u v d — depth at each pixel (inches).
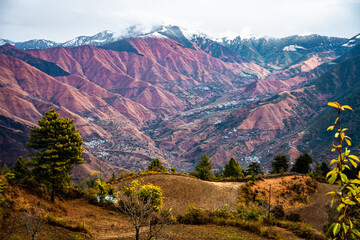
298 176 2258.9
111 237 847.7
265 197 1907.0
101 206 1455.5
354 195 129.0
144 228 989.8
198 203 1774.1
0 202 779.4
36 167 1171.9
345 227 129.4
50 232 737.6
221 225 1119.0
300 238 1021.2
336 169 136.3
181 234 900.0
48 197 1187.9
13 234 647.1
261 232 1024.2
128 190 1314.0
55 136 1230.9
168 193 1909.4
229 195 1931.6
